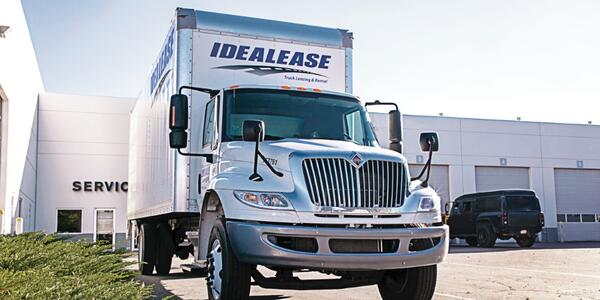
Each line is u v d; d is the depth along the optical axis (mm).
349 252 6078
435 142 7082
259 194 6219
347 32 9711
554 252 19438
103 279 5238
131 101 32594
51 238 9164
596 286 9953
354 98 8273
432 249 6465
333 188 6230
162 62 10141
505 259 16500
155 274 12195
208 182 7746
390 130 8328
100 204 31594
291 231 5969
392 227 6320
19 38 22438
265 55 9055
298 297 8688
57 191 31062
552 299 8445
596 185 35531
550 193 34500
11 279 4516
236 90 7770
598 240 34562
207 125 8195
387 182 6449
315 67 9344
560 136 35125
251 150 6828
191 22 8695
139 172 12867
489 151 33875
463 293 9086
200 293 9242
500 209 24219
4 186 20109
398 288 7352
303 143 6891
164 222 11883
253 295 8922
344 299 8438
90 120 31953
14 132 21531
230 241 6320
